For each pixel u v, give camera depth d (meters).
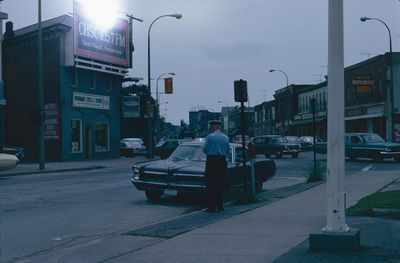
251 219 9.45
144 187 13.10
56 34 37.12
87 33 38.03
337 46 6.25
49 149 37.50
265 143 38.59
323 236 6.28
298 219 9.20
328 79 6.32
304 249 6.48
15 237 8.74
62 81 37.06
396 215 8.93
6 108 40.09
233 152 13.80
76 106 38.19
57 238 8.62
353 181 16.58
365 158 33.47
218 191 10.87
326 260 5.85
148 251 7.09
